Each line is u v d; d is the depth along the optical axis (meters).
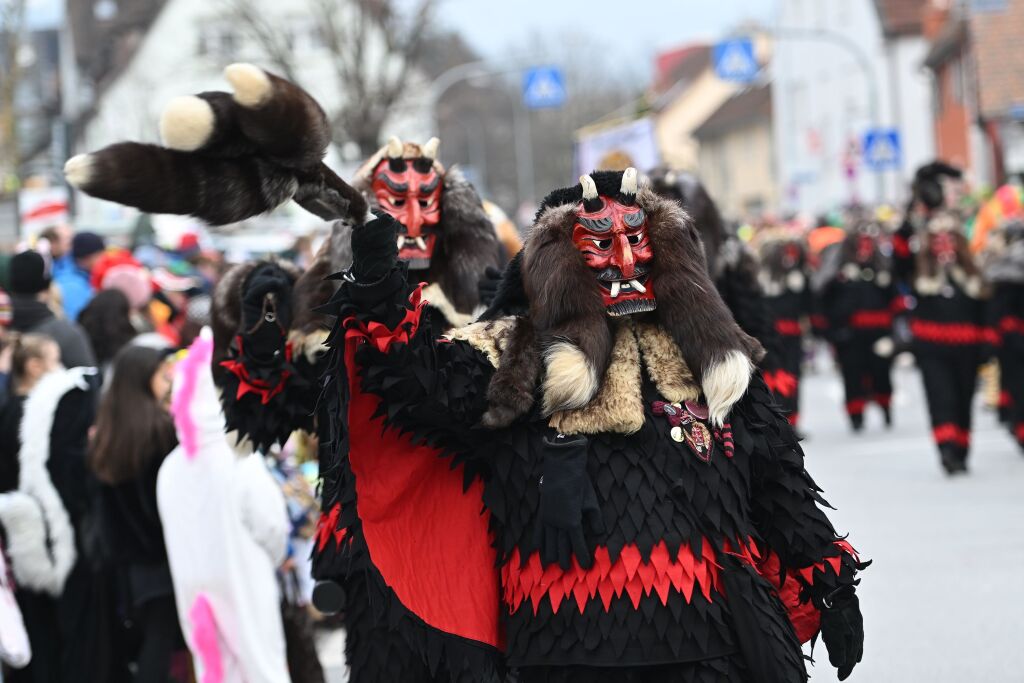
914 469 17.80
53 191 21.36
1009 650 9.84
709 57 110.50
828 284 21.77
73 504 9.38
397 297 5.67
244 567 8.51
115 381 9.06
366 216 5.71
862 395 21.92
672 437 5.79
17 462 9.42
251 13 51.38
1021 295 16.92
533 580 5.80
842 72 67.62
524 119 107.00
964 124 54.78
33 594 9.41
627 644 5.64
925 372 17.02
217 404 8.59
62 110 45.94
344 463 6.11
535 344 5.84
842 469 18.12
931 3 62.94
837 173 68.56
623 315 5.85
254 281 7.45
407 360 5.69
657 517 5.73
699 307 5.79
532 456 5.86
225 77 4.97
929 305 16.88
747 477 5.88
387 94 47.75
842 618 5.94
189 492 8.54
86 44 71.25
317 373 7.50
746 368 5.79
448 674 6.54
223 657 8.48
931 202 17.03
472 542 6.16
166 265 19.06
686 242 5.86
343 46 48.81
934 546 13.18
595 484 5.77
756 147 93.94
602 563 5.68
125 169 4.81
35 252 11.63
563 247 5.82
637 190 5.92
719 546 5.73
